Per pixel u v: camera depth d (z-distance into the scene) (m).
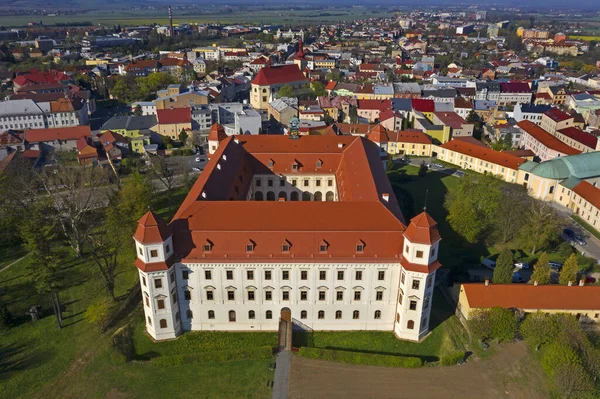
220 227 94.81
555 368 83.44
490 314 94.12
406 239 91.50
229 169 131.88
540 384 85.44
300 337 98.56
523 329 93.50
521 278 120.19
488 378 86.75
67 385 86.19
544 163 171.75
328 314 99.12
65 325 102.19
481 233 139.62
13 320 102.81
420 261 90.62
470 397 82.94
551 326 91.00
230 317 99.44
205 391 84.38
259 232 94.00
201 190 108.56
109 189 169.88
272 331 100.56
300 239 94.06
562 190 165.75
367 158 137.50
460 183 152.12
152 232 88.75
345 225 95.75
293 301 97.69
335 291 96.62
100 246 118.25
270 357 91.50
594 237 142.88
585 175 167.00
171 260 92.44
